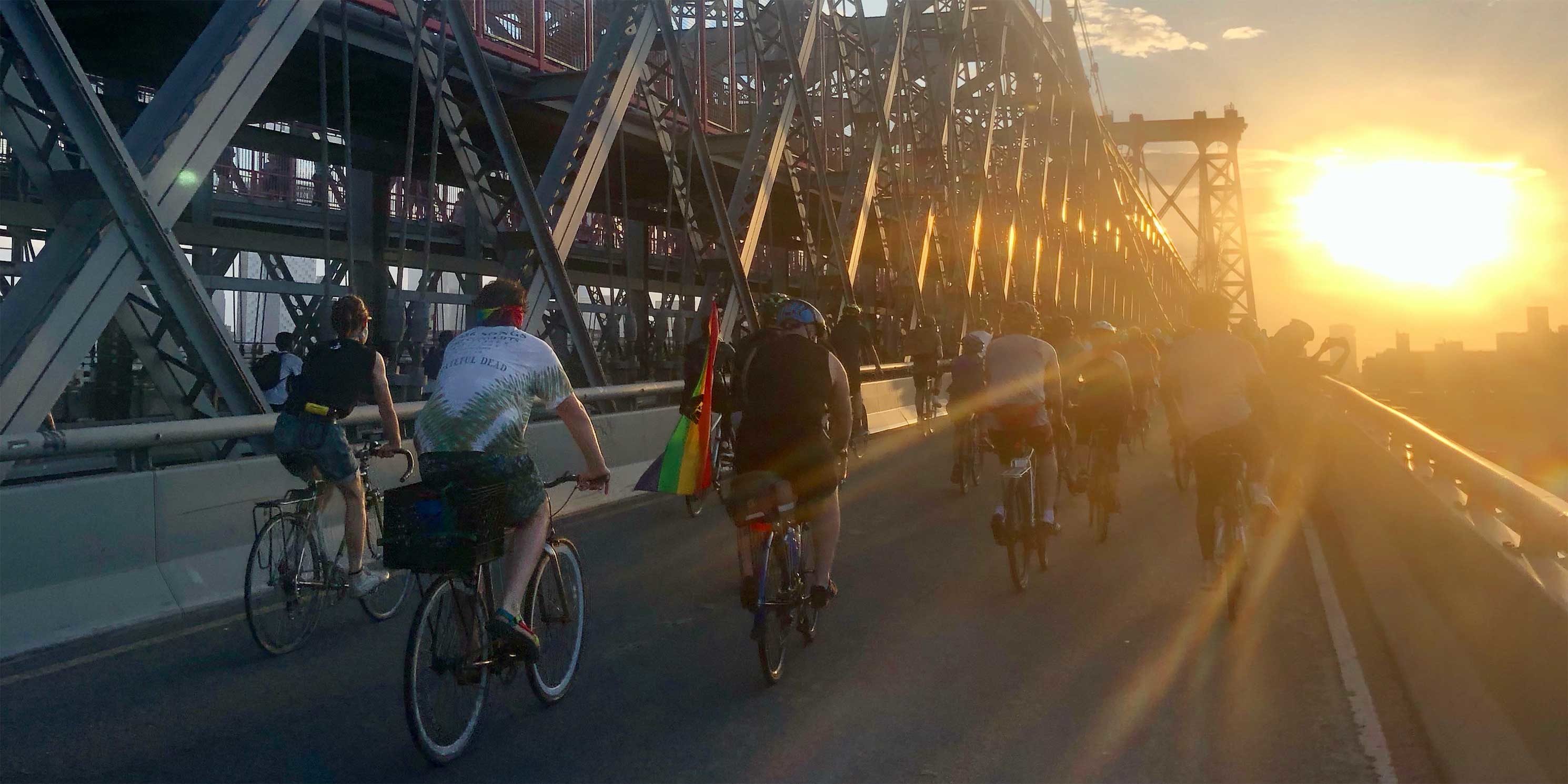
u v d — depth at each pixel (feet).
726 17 73.00
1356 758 15.35
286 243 57.36
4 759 15.10
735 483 18.60
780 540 18.94
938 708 17.42
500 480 15.02
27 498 20.74
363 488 21.71
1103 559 29.68
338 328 20.83
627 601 24.67
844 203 72.74
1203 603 24.79
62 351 25.90
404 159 72.64
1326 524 37.42
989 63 104.94
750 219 61.36
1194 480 46.01
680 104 66.13
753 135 63.00
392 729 16.43
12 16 25.93
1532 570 12.94
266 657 20.16
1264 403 24.53
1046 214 131.44
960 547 31.27
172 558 23.58
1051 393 26.21
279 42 32.07
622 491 40.88
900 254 79.71
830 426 19.69
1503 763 12.30
